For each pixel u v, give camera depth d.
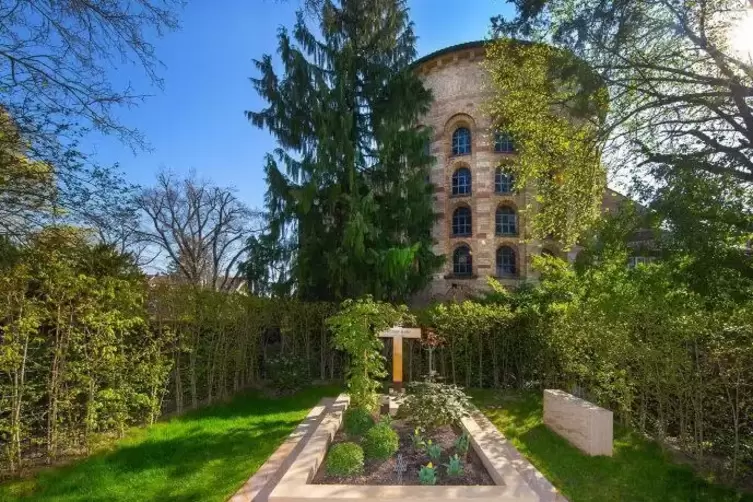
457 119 25.16
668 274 7.27
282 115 15.09
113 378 6.50
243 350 10.76
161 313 8.12
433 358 11.36
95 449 6.23
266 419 8.14
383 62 16.16
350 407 8.00
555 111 12.89
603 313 7.52
